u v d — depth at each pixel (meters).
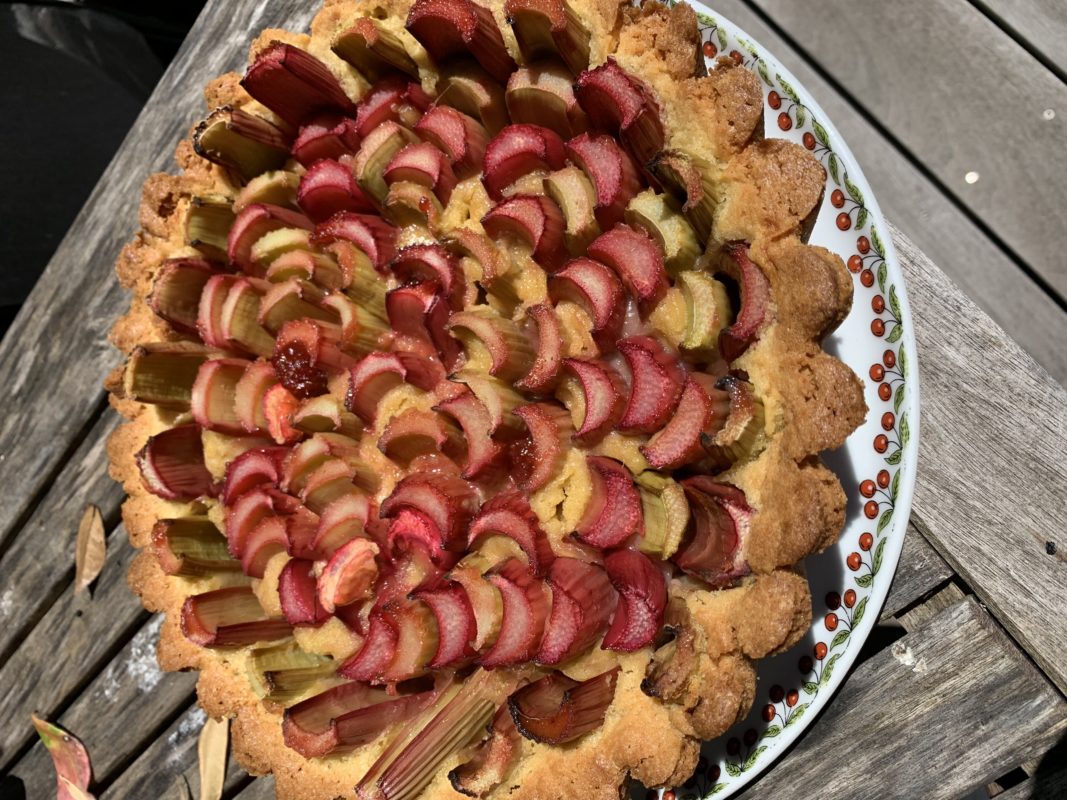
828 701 0.28
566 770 0.26
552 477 0.26
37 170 0.49
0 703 0.42
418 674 0.27
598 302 0.26
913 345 0.26
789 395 0.24
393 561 0.29
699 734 0.24
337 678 0.30
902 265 0.33
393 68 0.31
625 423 0.25
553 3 0.26
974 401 0.31
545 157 0.28
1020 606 0.29
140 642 0.39
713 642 0.24
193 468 0.33
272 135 0.32
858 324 0.27
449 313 0.29
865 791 0.28
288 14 0.39
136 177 0.42
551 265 0.28
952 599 0.30
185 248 0.34
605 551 0.25
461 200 0.30
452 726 0.26
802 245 0.25
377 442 0.30
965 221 0.43
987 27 0.43
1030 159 0.42
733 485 0.25
